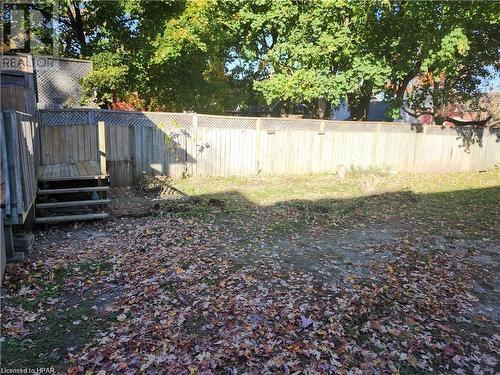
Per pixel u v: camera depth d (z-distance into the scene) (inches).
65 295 161.5
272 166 510.0
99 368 115.1
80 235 244.8
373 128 562.9
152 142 432.5
